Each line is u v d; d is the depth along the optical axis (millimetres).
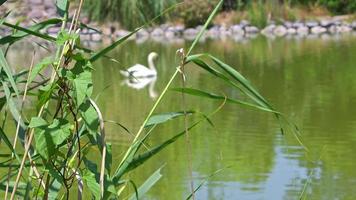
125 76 13867
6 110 2514
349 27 23672
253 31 23453
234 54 17531
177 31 22469
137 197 2512
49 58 2199
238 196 5859
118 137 7938
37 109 2186
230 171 6582
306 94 11430
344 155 7199
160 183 6172
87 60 2125
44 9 22516
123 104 10672
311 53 17359
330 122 9062
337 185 6172
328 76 13383
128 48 19344
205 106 10219
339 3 25250
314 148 7574
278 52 17812
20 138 2455
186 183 6188
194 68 14305
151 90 12109
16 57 15164
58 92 2213
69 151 2266
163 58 17172
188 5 22859
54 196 2430
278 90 11961
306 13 24516
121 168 2492
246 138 7945
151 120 2514
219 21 23719
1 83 2473
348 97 10969
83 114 2127
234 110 9695
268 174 6488
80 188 2318
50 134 2125
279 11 24062
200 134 8188
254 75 13828
